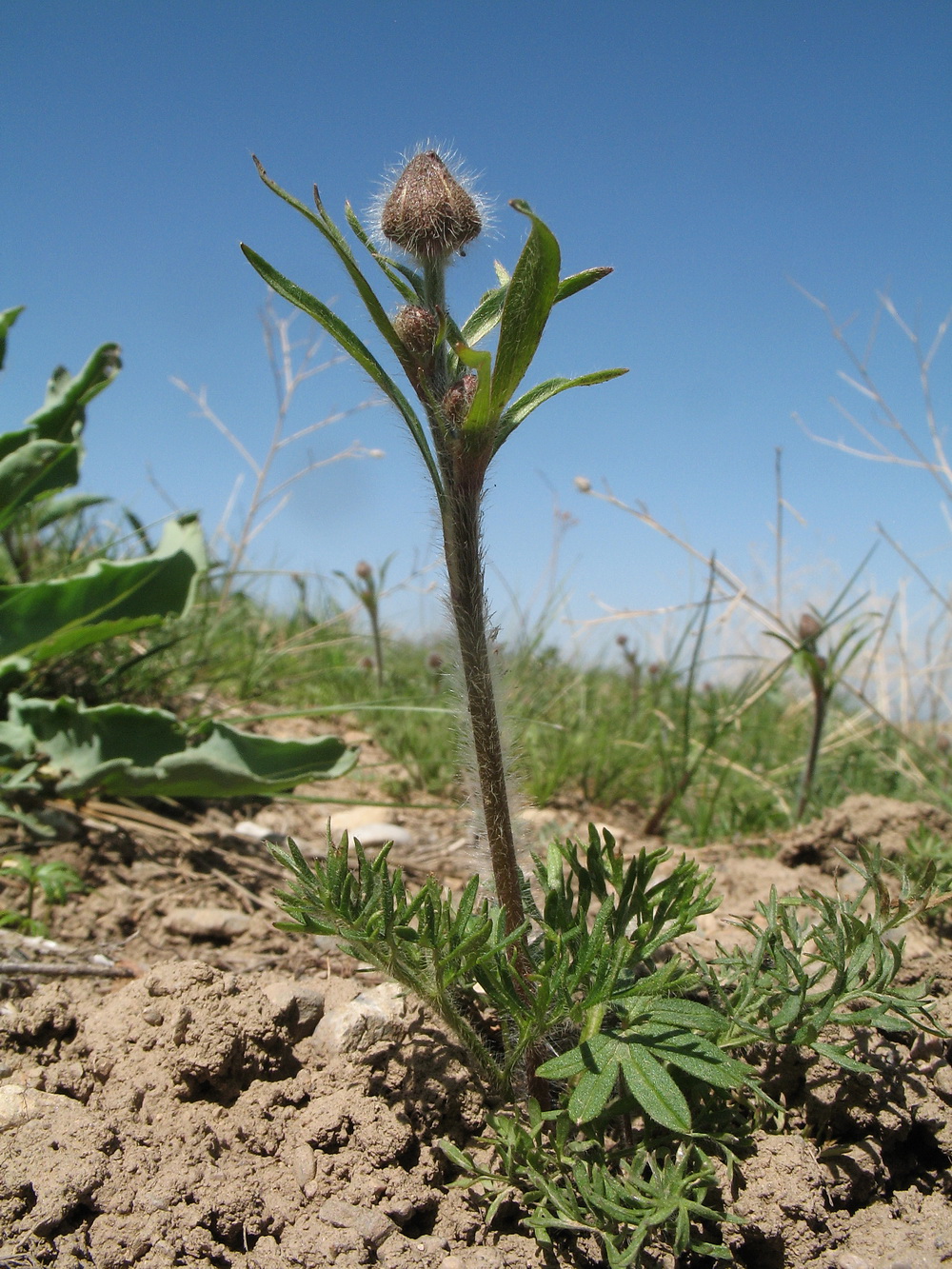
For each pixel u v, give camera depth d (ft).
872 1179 0.47
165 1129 0.48
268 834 0.93
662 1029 0.42
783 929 0.50
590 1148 0.45
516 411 0.42
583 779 1.13
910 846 0.77
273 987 0.54
